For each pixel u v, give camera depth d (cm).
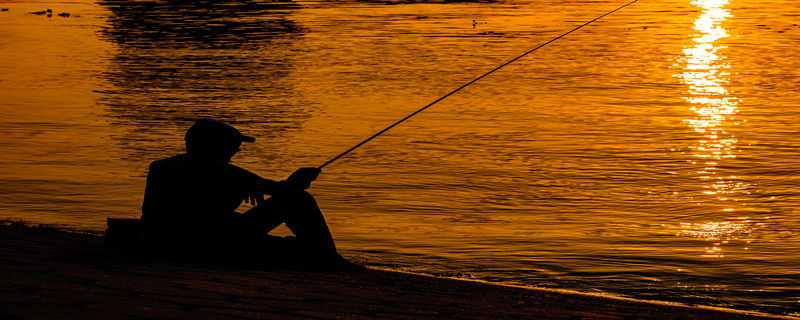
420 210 3409
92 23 10712
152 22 10738
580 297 1988
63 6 12938
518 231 3123
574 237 3048
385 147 4547
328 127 5050
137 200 3594
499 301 1741
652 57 7819
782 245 2962
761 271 2684
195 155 1855
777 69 7075
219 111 5541
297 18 10988
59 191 3706
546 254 2850
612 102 5778
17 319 1127
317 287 1623
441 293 1767
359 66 7288
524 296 1886
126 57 7925
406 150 4478
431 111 5494
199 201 1848
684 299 2427
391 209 3419
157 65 7450
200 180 1847
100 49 8456
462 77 6750
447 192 3678
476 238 3031
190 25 10350
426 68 7169
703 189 3725
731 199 3566
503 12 11581
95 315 1179
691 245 2958
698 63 7438
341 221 3247
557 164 4178
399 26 10075
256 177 1883
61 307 1212
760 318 1936
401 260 2781
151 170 1864
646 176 3950
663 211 3394
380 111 5494
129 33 9681
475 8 12125
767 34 9275
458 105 5678
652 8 12262
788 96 5944
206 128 1838
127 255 1802
